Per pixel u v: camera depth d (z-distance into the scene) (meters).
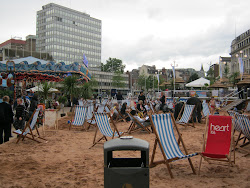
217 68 86.31
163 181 4.39
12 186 4.21
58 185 4.24
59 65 17.34
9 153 6.68
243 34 79.25
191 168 5.14
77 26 115.25
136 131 9.95
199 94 27.50
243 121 6.15
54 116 10.80
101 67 135.25
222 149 5.11
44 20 109.69
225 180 4.40
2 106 8.26
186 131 10.38
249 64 73.62
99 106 13.73
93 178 4.57
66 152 6.78
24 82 21.80
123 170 3.01
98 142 8.20
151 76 99.31
